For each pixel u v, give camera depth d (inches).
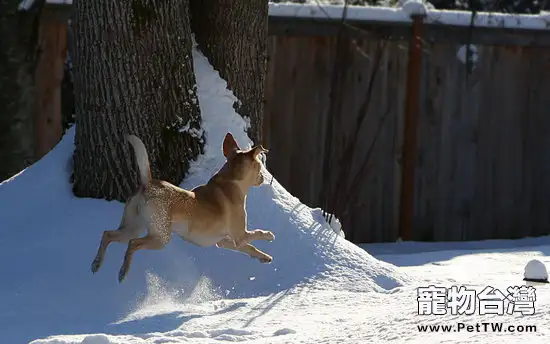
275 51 616.7
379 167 631.8
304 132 623.2
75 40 450.6
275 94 618.8
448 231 645.3
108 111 443.2
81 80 449.1
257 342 298.8
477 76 645.3
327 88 625.0
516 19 645.3
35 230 429.7
